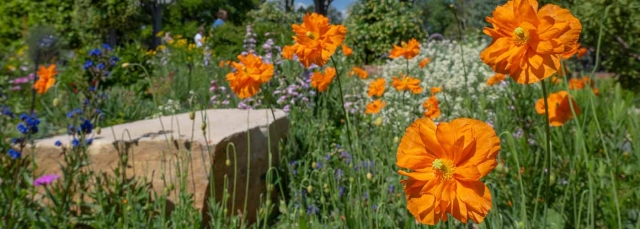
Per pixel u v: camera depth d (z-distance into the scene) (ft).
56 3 47.47
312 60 6.89
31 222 9.39
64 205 9.69
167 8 148.25
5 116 13.19
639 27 14.70
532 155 8.76
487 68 21.99
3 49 39.81
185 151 10.29
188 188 10.21
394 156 8.93
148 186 10.32
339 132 15.60
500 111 12.69
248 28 27.07
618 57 16.44
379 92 12.51
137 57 28.45
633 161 9.25
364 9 48.62
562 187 8.69
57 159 11.00
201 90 22.85
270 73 8.25
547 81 12.16
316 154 12.00
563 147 9.04
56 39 17.31
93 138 11.01
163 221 8.45
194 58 36.24
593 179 8.02
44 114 21.65
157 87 26.66
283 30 40.14
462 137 3.52
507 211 8.14
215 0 151.84
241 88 8.32
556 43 3.82
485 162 3.51
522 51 3.97
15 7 45.34
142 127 12.19
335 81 18.85
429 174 3.67
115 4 50.49
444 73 22.16
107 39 56.65
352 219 6.18
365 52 48.03
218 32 42.65
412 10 48.44
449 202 3.59
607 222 7.49
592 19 15.08
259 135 12.02
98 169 10.85
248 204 11.37
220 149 10.28
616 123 9.54
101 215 9.39
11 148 10.09
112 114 20.44
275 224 11.00
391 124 11.73
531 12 3.91
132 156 10.29
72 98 19.22
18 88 25.45
